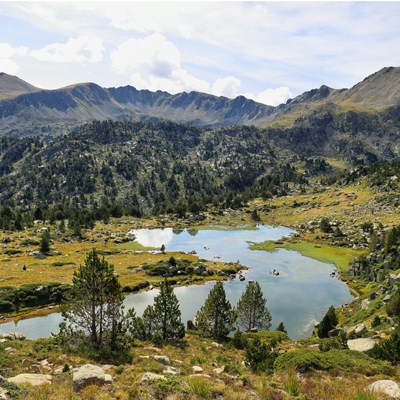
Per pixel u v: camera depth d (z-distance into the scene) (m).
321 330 53.06
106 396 16.42
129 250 133.75
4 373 23.02
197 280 97.69
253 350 27.55
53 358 28.33
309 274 103.56
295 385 17.34
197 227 194.12
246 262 118.19
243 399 16.38
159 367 26.11
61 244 140.88
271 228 188.12
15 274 94.12
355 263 101.50
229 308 51.16
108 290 33.88
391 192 190.12
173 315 45.00
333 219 177.00
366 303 65.00
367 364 23.52
